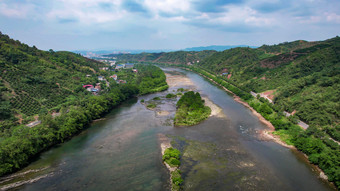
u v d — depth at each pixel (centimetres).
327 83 8906
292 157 5850
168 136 7294
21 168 5341
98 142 6869
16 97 8756
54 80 11606
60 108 9331
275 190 4462
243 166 5384
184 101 10481
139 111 10300
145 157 5875
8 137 6225
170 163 5462
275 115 8844
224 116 9338
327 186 4603
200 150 6241
